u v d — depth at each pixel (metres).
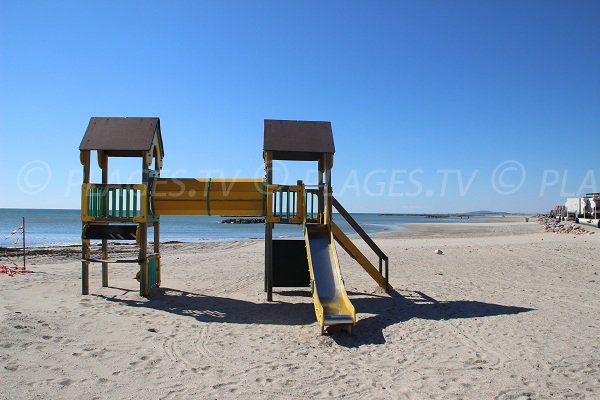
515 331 7.34
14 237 33.47
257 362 5.91
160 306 8.93
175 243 26.05
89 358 5.83
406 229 50.66
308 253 8.78
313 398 4.83
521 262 15.89
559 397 4.86
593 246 20.89
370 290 11.08
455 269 14.46
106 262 9.73
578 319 8.07
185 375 5.40
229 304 9.35
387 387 5.14
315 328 7.62
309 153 11.03
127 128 9.88
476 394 4.93
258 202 9.91
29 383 4.95
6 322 6.79
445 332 7.35
